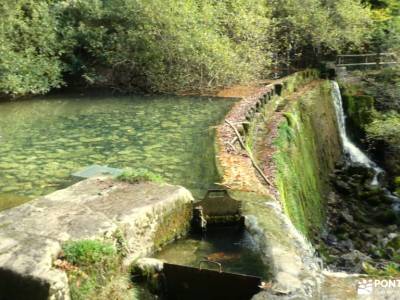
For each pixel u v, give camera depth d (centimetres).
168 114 1323
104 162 870
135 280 418
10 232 410
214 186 693
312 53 2217
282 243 488
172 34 1706
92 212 455
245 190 657
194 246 491
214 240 507
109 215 450
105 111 1377
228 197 537
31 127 1170
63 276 348
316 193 1218
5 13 1512
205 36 1680
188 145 977
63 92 1736
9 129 1149
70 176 790
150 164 845
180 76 1752
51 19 1725
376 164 1680
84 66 1773
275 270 431
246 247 490
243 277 399
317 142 1480
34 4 1686
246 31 1845
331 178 1487
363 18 2111
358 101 1880
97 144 1003
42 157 906
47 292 335
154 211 473
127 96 1664
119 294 390
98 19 1831
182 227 513
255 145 1013
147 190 520
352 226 1204
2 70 1498
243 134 992
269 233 508
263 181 736
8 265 354
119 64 1791
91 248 385
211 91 1747
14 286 347
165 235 488
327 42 2086
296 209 862
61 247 384
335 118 1794
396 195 1420
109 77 1820
